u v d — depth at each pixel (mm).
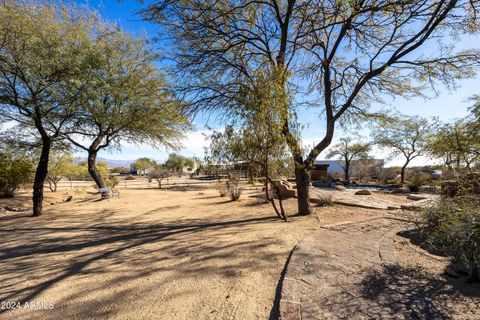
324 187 19859
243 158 5785
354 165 33844
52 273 3527
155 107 12711
